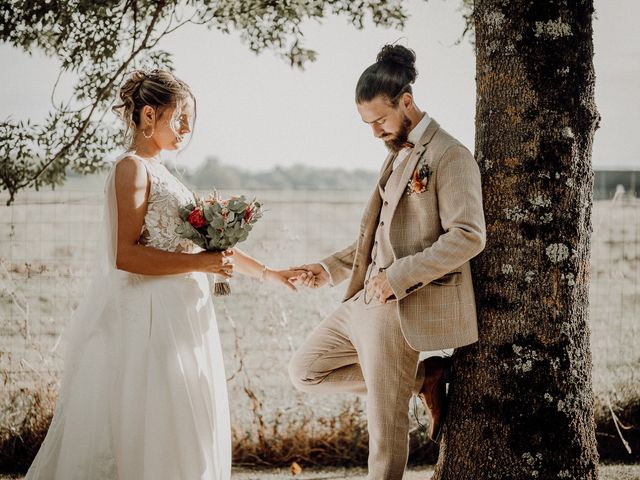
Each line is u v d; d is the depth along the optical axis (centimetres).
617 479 381
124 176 300
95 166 425
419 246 301
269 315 479
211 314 325
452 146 295
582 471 308
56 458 301
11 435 421
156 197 306
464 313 302
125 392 295
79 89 412
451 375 329
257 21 433
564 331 307
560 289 306
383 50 305
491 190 312
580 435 309
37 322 477
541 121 305
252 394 435
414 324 298
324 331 344
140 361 298
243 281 487
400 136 304
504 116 310
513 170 307
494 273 311
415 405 350
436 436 335
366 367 312
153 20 391
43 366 439
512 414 307
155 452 292
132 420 294
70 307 476
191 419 301
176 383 299
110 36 402
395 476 306
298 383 352
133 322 301
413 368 309
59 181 424
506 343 308
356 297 332
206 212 306
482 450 312
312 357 345
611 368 520
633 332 552
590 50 315
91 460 293
